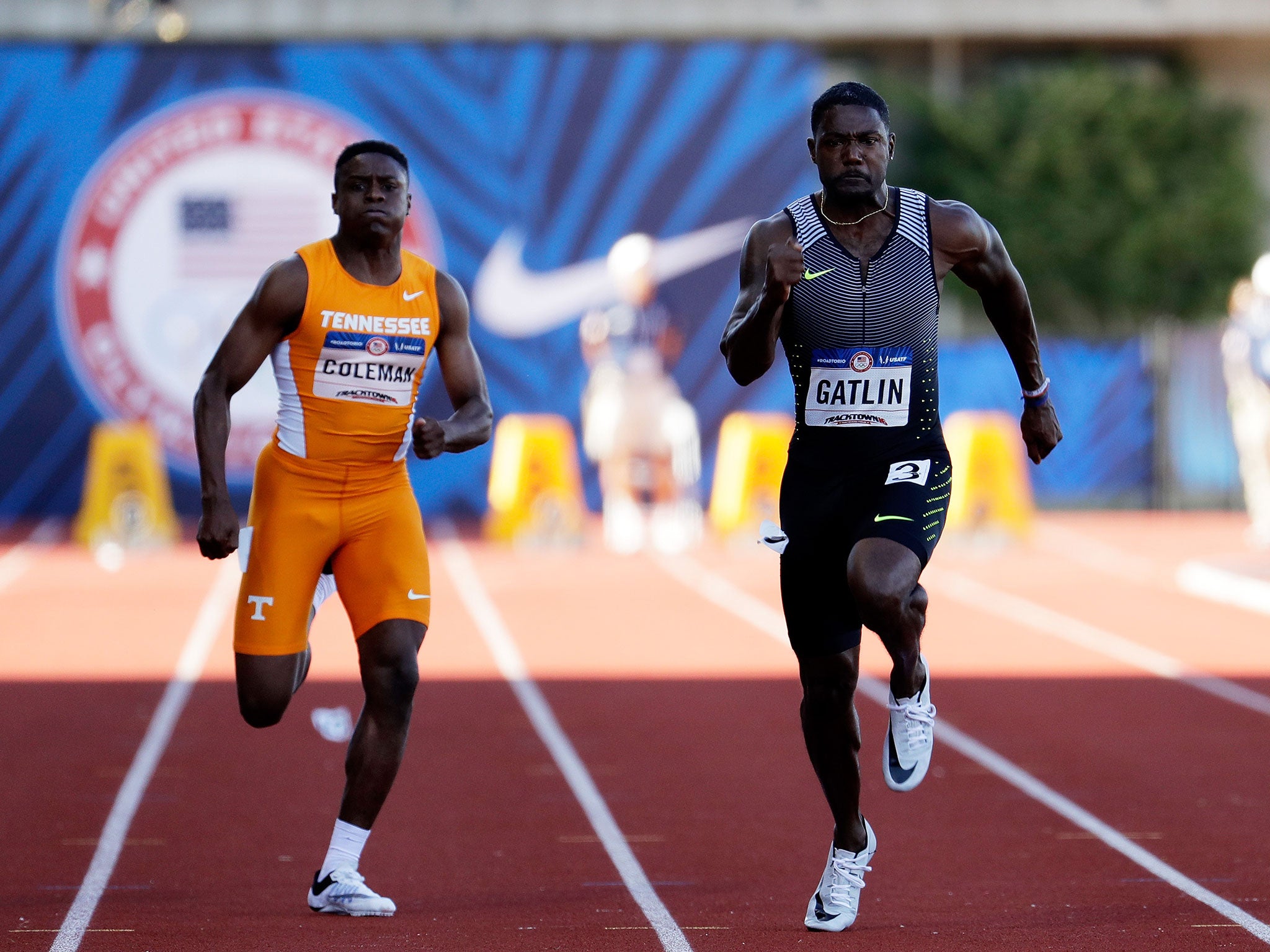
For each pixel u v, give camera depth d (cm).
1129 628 4003
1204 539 6141
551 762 2519
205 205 6531
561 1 8556
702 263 6706
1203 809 2205
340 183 1689
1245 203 9900
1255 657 3578
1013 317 1648
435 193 6650
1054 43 9881
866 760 2539
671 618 4153
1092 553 5700
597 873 1867
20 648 3662
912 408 1595
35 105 6494
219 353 1684
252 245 6550
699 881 1827
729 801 2258
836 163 1531
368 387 1694
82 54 6488
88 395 6525
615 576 5006
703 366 6675
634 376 5934
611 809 2208
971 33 9388
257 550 1706
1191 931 1597
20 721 2831
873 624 1504
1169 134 9862
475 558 5475
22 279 6506
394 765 1700
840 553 1598
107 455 5756
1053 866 1902
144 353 6519
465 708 2964
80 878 1828
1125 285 9775
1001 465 5900
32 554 5603
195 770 2450
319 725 1727
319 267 1684
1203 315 9900
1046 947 1536
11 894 1750
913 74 10069
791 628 1633
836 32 9100
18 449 6531
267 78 6550
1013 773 2447
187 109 6519
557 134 6681
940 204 1603
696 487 6109
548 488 5788
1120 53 10106
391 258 1717
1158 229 9781
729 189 6712
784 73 6712
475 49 6656
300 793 2298
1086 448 7244
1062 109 9688
